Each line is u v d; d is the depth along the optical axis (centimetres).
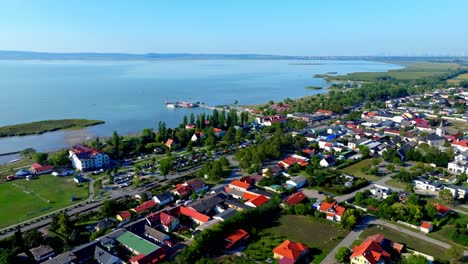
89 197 14988
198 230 11800
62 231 11612
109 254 10138
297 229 12088
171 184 16338
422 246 10919
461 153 19475
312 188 15875
